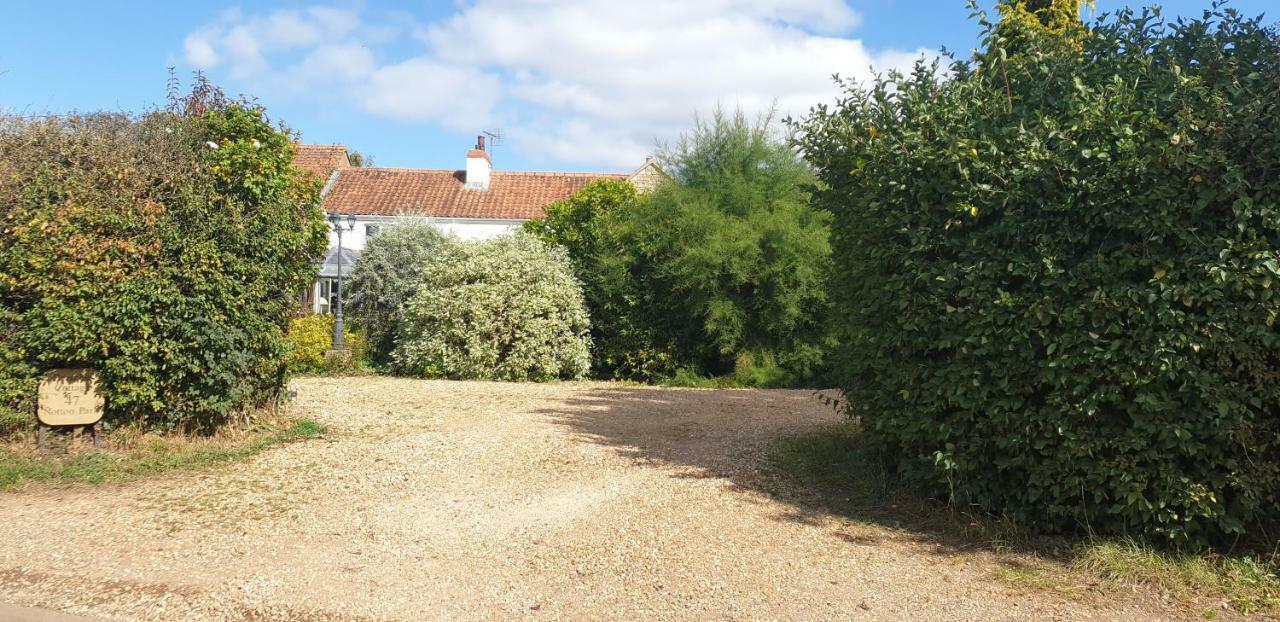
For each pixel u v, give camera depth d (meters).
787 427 9.04
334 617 3.98
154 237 7.26
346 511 5.74
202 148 7.83
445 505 5.89
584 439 8.25
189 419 7.73
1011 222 4.97
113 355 7.23
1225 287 4.29
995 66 5.64
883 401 5.97
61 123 7.65
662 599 4.18
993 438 5.13
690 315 15.69
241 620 3.95
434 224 21.64
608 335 16.86
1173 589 4.18
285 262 8.47
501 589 4.32
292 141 9.68
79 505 5.83
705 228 15.24
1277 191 4.25
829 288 7.09
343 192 25.88
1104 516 4.83
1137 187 4.57
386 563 4.70
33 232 6.97
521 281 15.52
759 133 16.28
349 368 16.30
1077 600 4.11
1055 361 4.68
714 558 4.76
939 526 5.38
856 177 6.15
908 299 5.53
